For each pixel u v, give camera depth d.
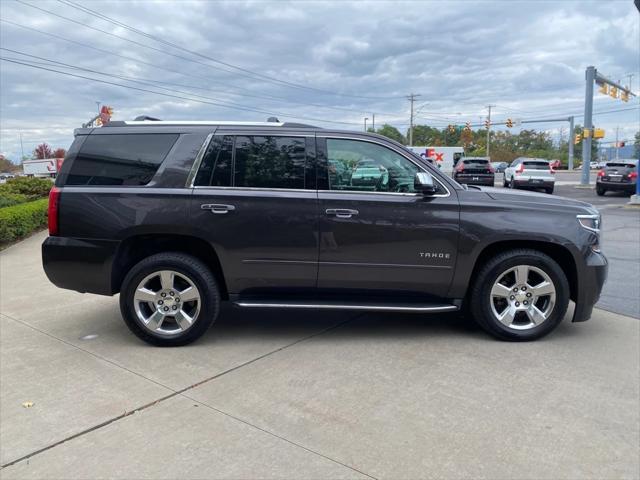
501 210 4.73
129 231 4.65
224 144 4.76
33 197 17.11
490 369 4.24
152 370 4.25
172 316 4.77
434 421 3.41
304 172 4.75
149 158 4.77
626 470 2.90
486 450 3.08
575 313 4.91
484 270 4.79
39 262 8.89
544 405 3.63
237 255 4.70
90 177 4.78
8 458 3.02
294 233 4.68
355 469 2.91
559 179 45.44
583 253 4.77
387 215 4.68
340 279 4.79
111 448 3.12
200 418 3.47
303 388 3.90
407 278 4.78
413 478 2.83
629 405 3.63
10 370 4.25
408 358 4.48
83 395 3.80
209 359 4.48
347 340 4.93
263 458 3.01
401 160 4.80
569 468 2.91
